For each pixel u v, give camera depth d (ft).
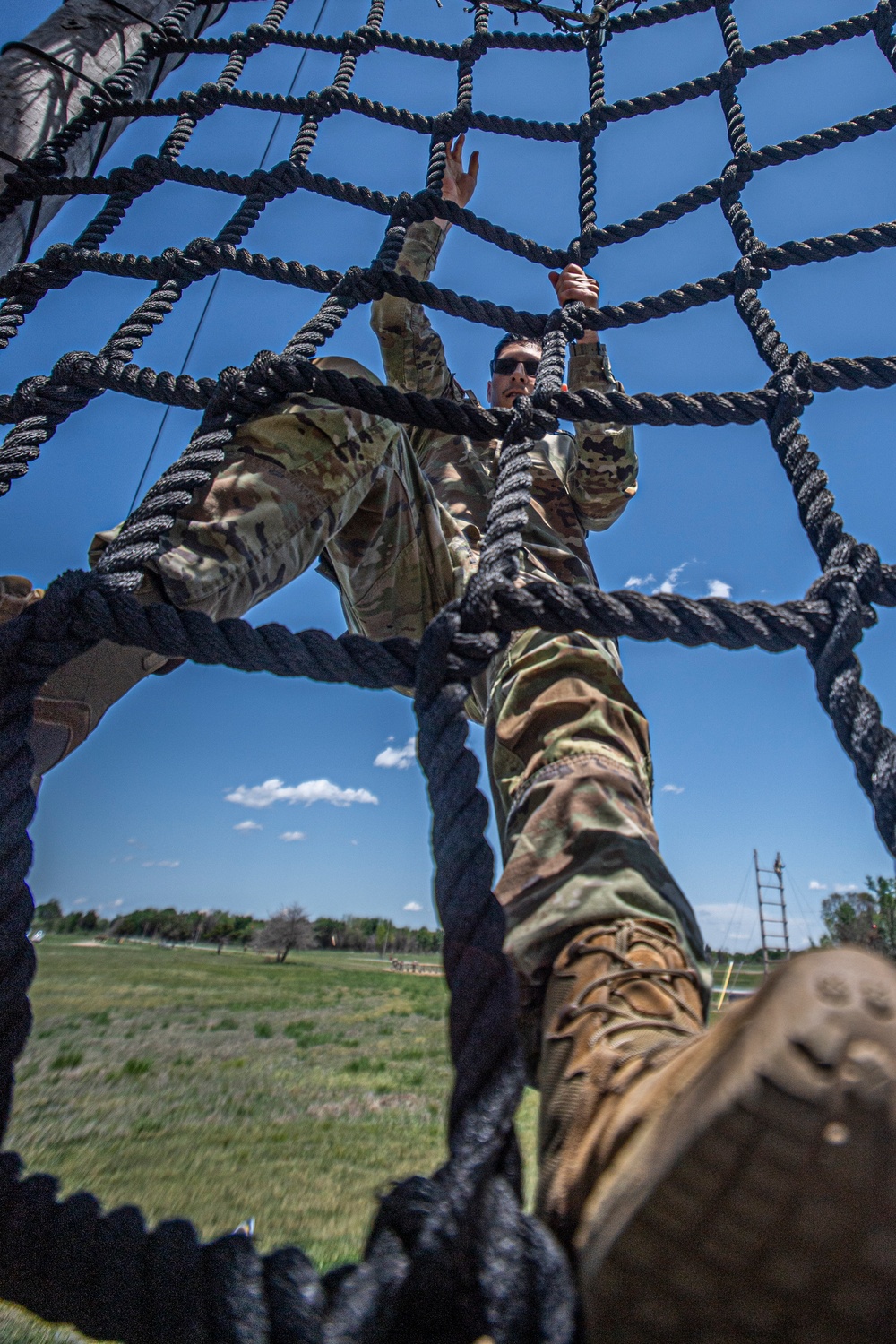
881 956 1.61
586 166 8.55
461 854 2.75
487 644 3.44
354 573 6.21
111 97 8.71
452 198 8.66
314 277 6.85
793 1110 1.49
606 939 3.06
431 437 7.97
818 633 3.80
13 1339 3.57
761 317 6.41
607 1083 2.42
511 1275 1.87
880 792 3.14
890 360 5.73
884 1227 1.54
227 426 4.64
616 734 4.27
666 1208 1.66
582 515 7.54
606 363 7.30
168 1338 2.00
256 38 9.39
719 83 8.52
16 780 3.14
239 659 3.52
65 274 7.36
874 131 7.55
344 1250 3.62
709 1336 1.77
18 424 5.49
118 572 3.72
